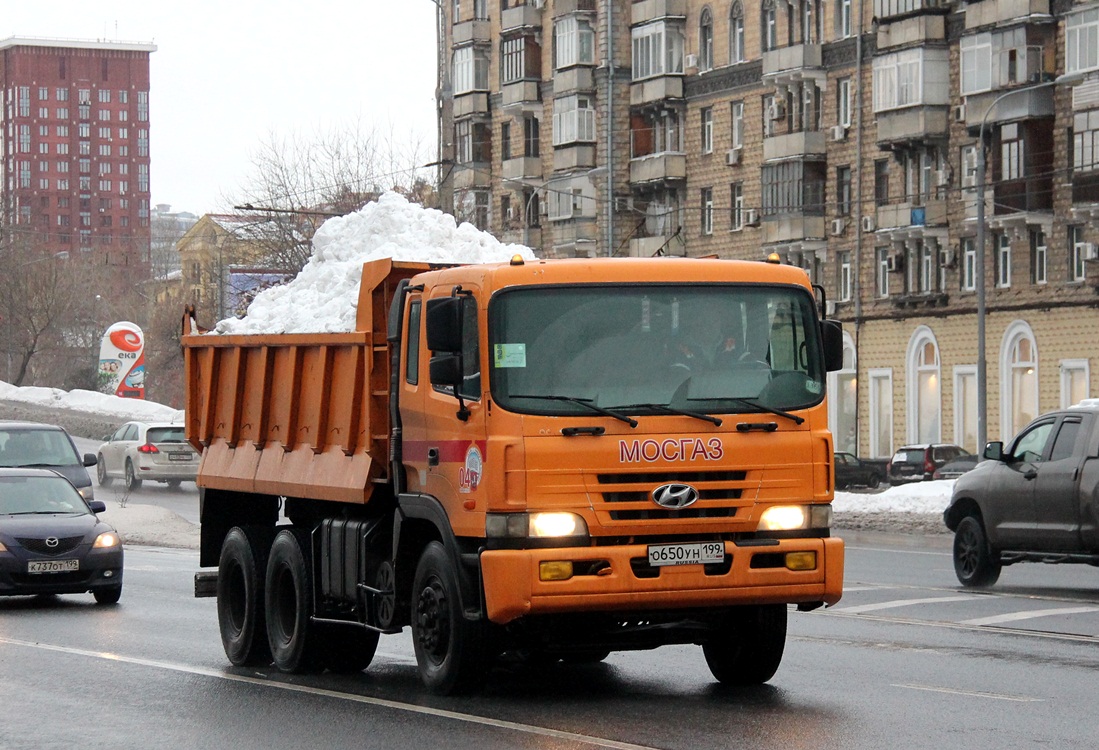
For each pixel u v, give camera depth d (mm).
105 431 64188
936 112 53250
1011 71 49969
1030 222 49469
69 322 99688
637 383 10617
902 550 26812
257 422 13805
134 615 18375
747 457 10664
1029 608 17297
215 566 14719
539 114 72625
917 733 9734
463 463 10781
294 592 13180
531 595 10281
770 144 59656
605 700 11195
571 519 10414
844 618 16500
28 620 17875
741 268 10977
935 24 53156
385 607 11945
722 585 10531
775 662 11672
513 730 10008
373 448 11938
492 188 75750
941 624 15844
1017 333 50531
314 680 12797
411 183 66750
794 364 10906
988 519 19734
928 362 54344
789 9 59000
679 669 12961
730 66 62312
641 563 10430
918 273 54719
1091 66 47594
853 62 56938
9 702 11734
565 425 10469
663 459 10531
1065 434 19094
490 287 10625
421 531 11773
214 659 14297
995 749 9211
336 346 12547
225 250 68062
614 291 10742
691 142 64688
